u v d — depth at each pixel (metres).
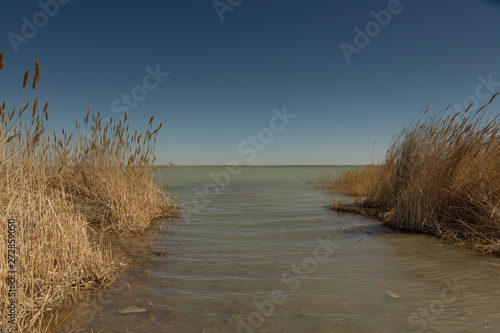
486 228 4.70
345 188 12.71
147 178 6.72
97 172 6.44
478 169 5.00
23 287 2.46
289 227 5.72
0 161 3.33
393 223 5.71
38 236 2.80
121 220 5.15
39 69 3.61
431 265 3.63
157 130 6.61
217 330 2.23
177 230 5.42
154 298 2.73
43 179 3.66
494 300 2.71
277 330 2.24
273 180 22.28
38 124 3.68
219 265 3.66
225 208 8.01
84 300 2.67
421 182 5.49
